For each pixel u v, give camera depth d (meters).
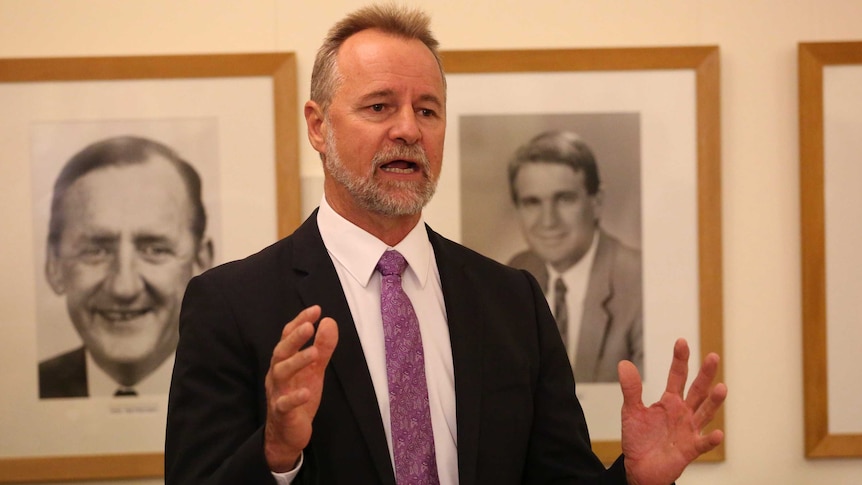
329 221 2.68
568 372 2.80
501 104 4.00
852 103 4.05
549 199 4.02
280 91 3.94
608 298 4.03
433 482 2.41
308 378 2.12
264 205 3.97
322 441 2.35
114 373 3.94
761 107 4.11
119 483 3.97
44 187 3.92
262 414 2.37
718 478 4.09
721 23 4.11
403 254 2.64
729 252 4.11
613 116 4.02
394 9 2.68
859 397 4.07
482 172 4.01
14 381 3.92
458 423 2.46
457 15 4.06
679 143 4.03
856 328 4.07
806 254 4.05
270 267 2.57
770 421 4.11
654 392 4.04
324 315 2.48
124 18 3.99
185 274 3.94
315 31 4.03
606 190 4.02
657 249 4.04
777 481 4.10
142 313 3.93
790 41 4.11
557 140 4.01
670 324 4.05
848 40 4.10
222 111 3.96
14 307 3.92
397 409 2.43
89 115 3.93
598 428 4.03
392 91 2.54
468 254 2.86
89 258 3.92
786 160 4.12
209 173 3.96
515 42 4.07
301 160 4.02
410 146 2.54
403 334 2.51
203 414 2.35
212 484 2.15
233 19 4.02
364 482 2.33
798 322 4.12
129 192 3.94
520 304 2.81
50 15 3.98
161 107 3.94
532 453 2.68
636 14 4.09
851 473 4.10
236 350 2.42
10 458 3.91
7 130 3.92
